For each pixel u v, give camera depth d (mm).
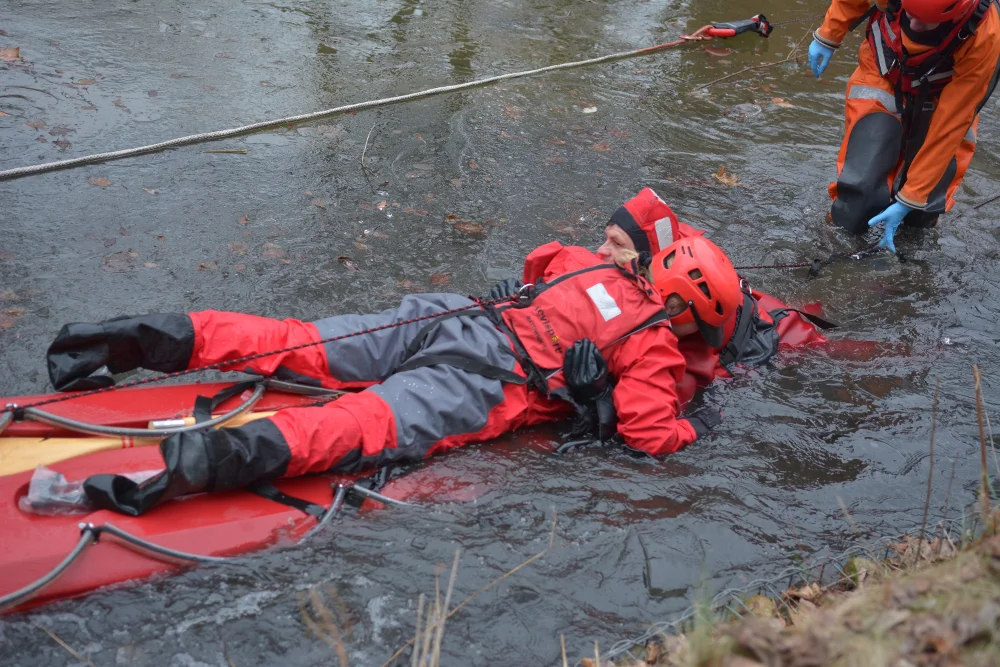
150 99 6504
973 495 3824
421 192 5891
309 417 3240
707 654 2584
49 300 4355
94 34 7391
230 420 3436
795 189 6621
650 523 3477
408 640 2857
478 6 9555
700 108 7824
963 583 2723
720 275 3801
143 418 3342
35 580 2703
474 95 7441
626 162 6699
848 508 3691
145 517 2973
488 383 3646
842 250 5875
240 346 3508
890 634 2498
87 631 2730
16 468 3014
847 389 4449
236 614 2857
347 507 3303
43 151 5605
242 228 5211
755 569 3318
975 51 5168
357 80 7375
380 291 4832
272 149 6137
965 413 4387
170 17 8008
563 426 3951
